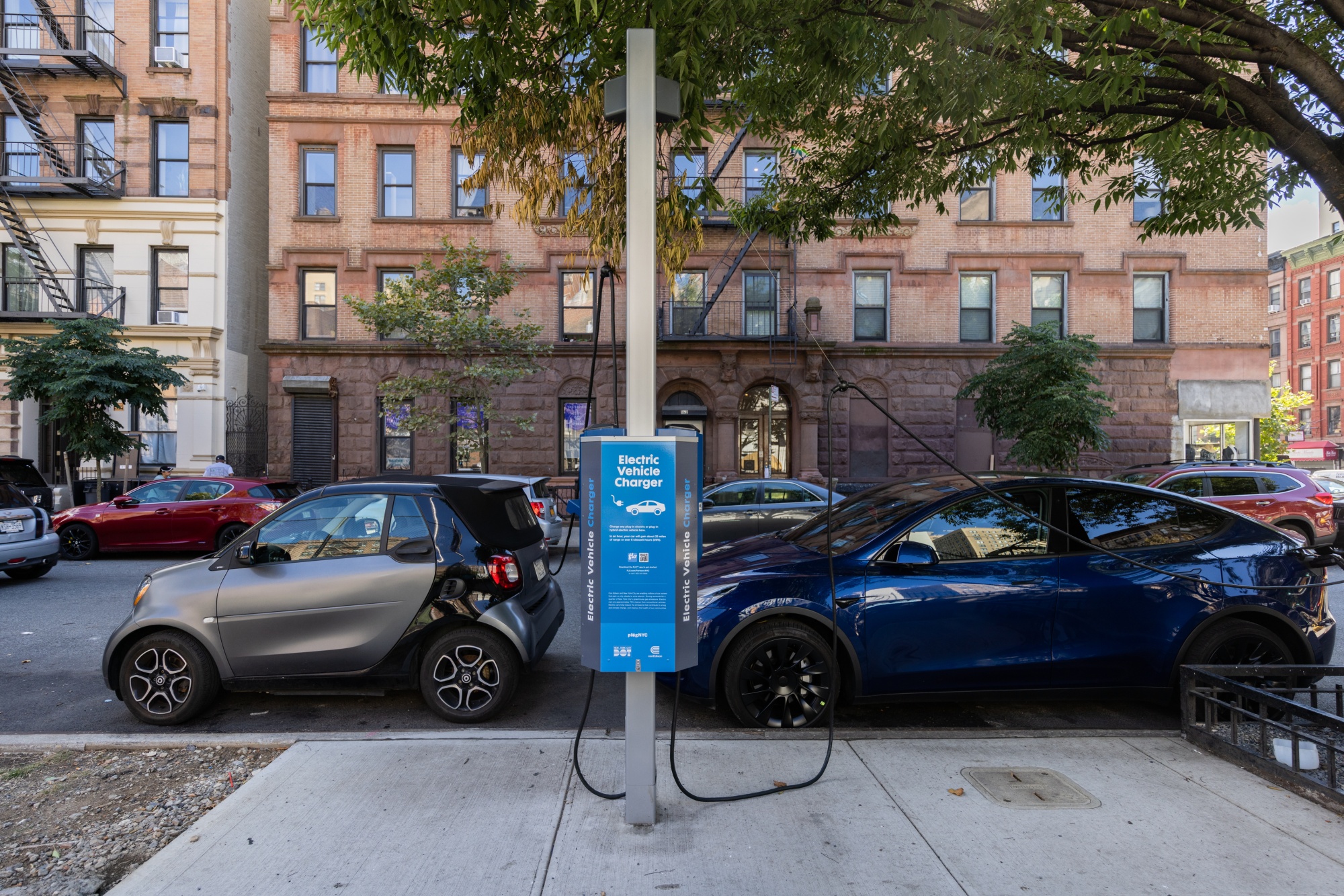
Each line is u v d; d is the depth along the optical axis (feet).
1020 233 61.82
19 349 46.21
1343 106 14.90
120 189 61.31
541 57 18.26
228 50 63.36
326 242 60.95
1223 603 14.38
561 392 60.80
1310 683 14.24
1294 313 147.02
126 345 60.03
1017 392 46.65
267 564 15.33
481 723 15.21
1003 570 14.40
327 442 60.34
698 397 61.57
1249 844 9.52
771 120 23.88
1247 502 37.45
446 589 14.92
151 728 15.05
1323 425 138.92
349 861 9.12
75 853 9.81
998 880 8.71
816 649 14.20
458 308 49.42
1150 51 16.40
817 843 9.52
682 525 9.52
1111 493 15.25
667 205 16.42
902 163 24.82
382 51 16.99
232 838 9.67
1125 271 61.67
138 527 39.37
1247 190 22.63
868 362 60.75
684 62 15.37
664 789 11.07
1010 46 17.11
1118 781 11.35
